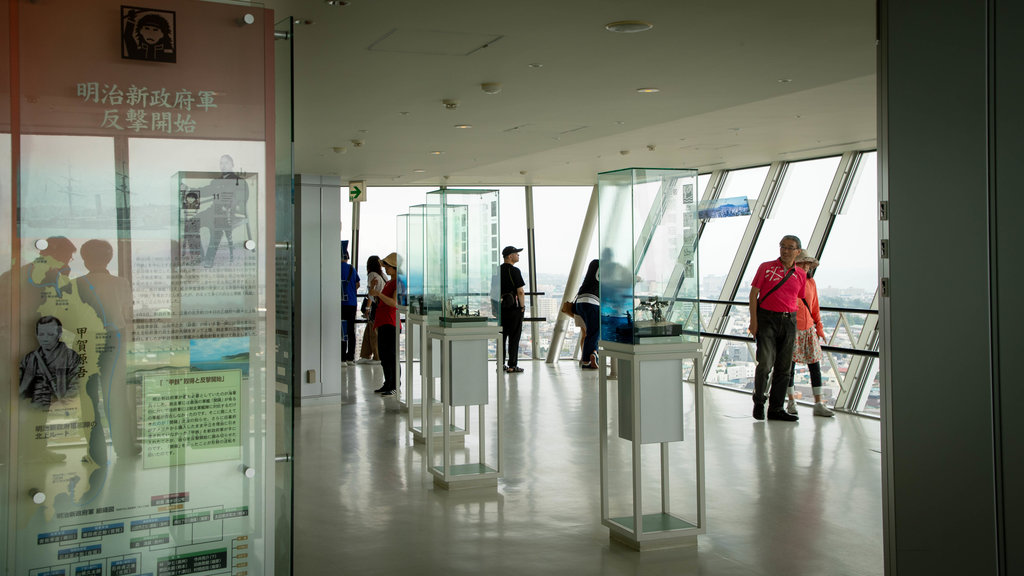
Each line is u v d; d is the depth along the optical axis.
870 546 4.84
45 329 2.88
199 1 3.03
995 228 2.97
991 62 2.98
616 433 8.37
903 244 3.38
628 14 4.40
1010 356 2.93
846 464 6.88
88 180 2.91
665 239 4.82
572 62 5.41
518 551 4.80
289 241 3.16
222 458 3.10
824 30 4.74
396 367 10.77
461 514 5.56
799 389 10.65
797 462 6.96
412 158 9.88
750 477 6.48
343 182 12.65
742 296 12.69
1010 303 2.93
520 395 10.94
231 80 3.07
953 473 3.17
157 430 3.02
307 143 8.57
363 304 15.99
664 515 5.17
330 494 6.09
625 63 5.45
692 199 4.87
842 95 7.32
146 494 3.01
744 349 12.20
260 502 3.14
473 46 4.99
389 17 4.40
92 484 2.94
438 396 10.05
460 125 7.67
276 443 3.16
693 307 4.91
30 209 2.85
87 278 2.92
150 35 2.97
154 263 3.00
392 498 5.97
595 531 5.18
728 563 4.57
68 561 2.92
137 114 2.96
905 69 3.34
